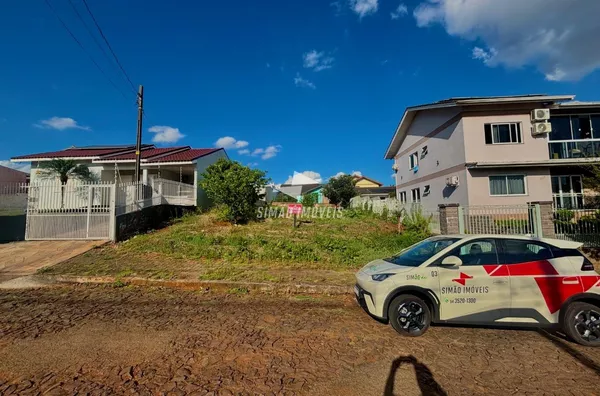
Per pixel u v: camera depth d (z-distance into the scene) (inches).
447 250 189.8
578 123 695.1
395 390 122.1
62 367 136.1
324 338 170.4
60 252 376.2
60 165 700.0
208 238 438.6
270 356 148.6
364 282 195.3
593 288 170.7
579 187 661.3
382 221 743.1
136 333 173.6
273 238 467.8
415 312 177.8
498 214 442.9
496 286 175.8
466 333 180.1
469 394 120.9
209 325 187.3
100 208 452.8
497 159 637.9
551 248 183.3
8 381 124.7
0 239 457.4
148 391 119.0
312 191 2101.4
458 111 669.3
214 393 118.3
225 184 578.6
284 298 247.1
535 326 174.2
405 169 1010.1
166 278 280.1
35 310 211.6
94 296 245.8
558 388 125.8
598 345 163.9
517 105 645.9
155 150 1007.6
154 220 572.1
